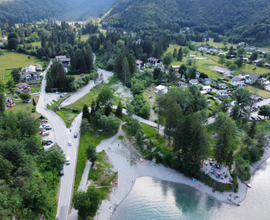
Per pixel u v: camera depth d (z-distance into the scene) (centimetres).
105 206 6231
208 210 6350
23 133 7300
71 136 8700
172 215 6125
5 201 4031
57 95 12506
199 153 7088
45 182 5922
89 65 17000
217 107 11494
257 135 8875
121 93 13938
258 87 15588
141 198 6631
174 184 7231
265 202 6706
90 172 7194
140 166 7931
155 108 11750
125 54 16575
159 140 9069
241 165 7256
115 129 9381
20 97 11062
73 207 5719
